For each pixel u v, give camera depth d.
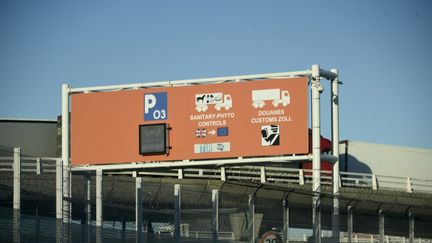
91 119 43.44
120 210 22.92
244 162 41.31
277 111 41.09
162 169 43.88
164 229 24.31
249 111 41.44
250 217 28.03
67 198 21.00
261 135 41.19
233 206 27.89
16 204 18.88
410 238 38.59
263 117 41.25
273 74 41.22
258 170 47.41
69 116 44.53
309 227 31.95
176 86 42.50
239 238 27.62
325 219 37.62
